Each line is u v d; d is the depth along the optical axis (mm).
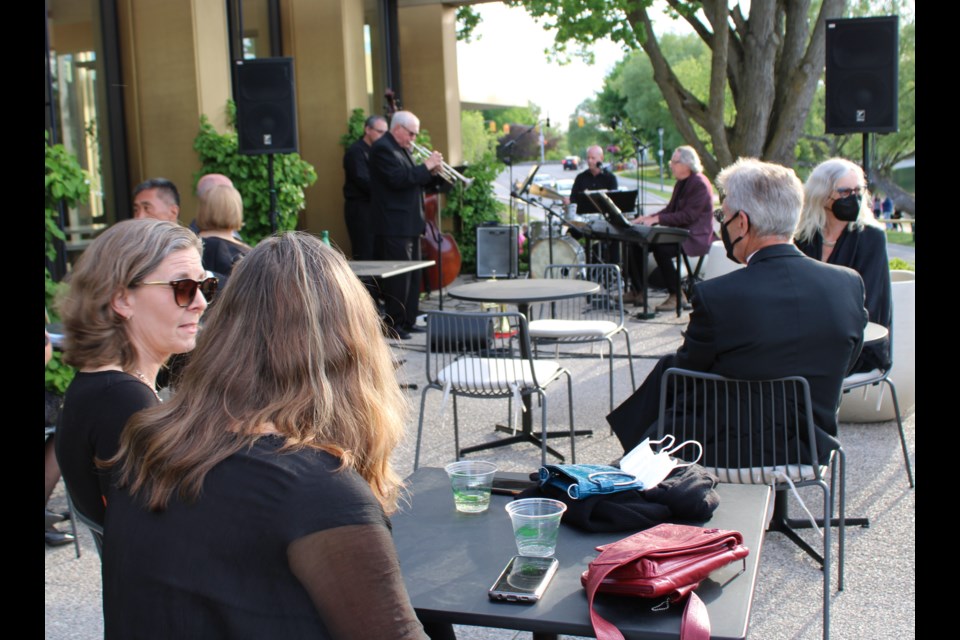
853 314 2795
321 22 9297
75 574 3320
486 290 4691
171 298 1898
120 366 1891
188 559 1119
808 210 3924
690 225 8406
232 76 8695
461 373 4016
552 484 1963
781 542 3445
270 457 1144
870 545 3387
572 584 1613
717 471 2830
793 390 2789
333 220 9570
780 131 10031
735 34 10375
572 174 30109
